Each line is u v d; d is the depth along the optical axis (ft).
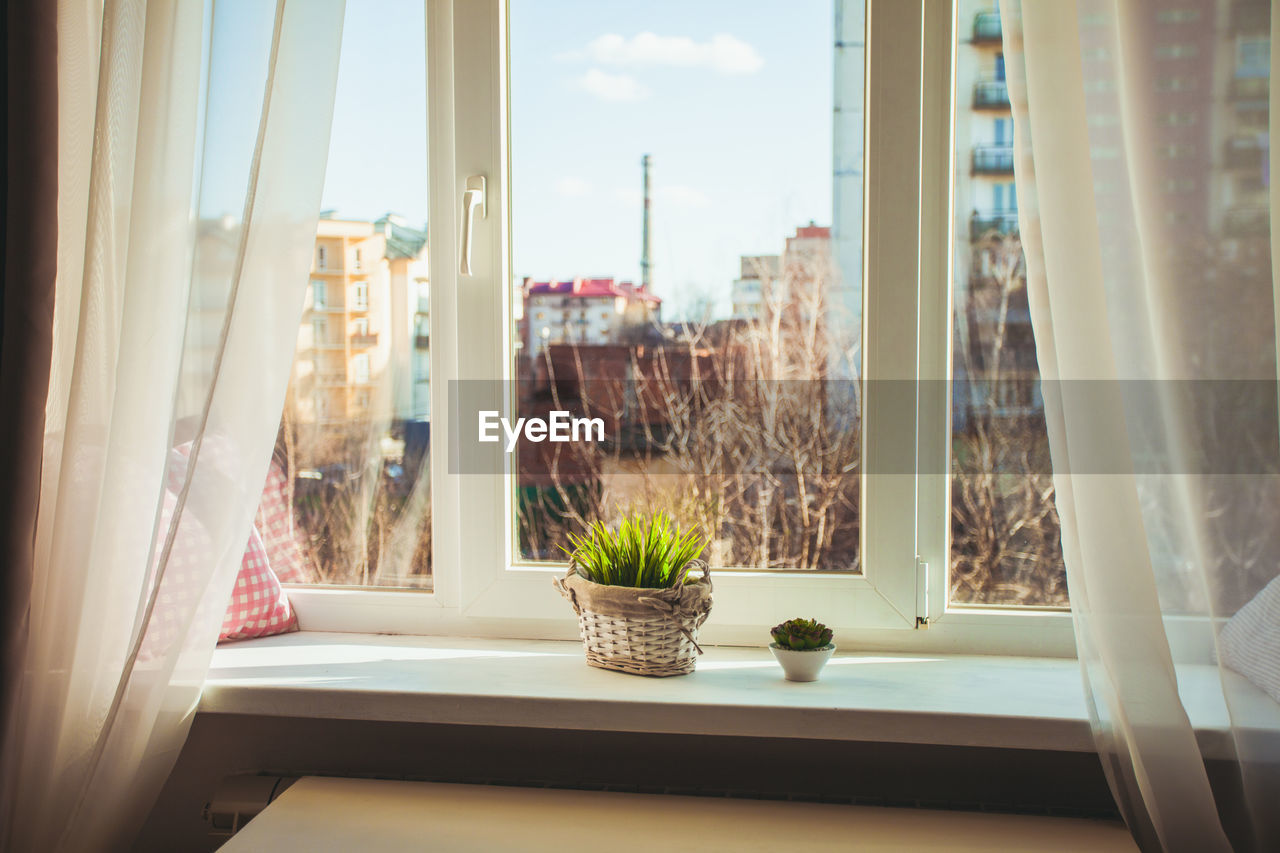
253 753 4.24
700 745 4.03
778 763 4.00
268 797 3.86
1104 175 3.22
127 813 3.62
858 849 3.18
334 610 4.58
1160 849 3.29
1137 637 3.14
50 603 3.53
